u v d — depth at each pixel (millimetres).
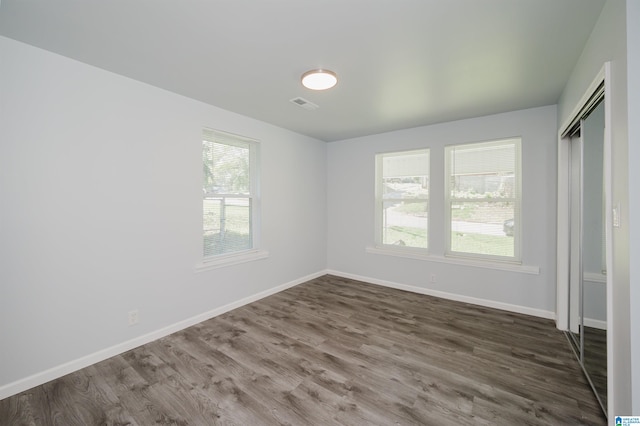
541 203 3113
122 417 1669
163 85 2584
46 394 1866
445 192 3758
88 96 2191
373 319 3059
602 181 1705
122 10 1566
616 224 1366
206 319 3059
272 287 3910
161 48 1968
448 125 3691
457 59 2105
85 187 2182
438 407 1741
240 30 1758
